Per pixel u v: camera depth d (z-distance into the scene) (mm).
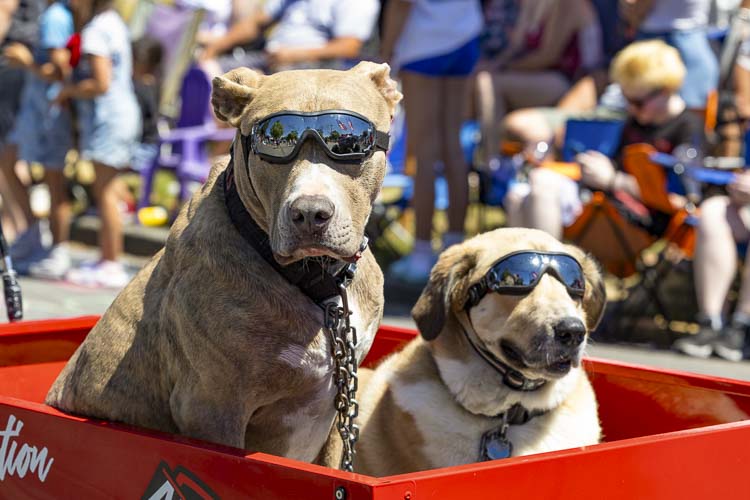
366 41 12109
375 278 3936
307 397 3801
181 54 11625
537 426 4508
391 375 4703
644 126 9055
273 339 3607
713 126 8891
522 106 10859
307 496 2979
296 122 3396
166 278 3959
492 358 4426
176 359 3775
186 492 3283
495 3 11375
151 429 3660
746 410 4238
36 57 10570
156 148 13391
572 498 3256
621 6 10797
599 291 4676
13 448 3924
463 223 10539
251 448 3932
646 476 3443
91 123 10492
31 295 10125
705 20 9875
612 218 8719
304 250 3309
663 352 8539
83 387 4117
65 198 11352
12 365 5098
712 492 3660
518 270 4309
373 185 3545
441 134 10344
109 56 10250
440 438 4484
